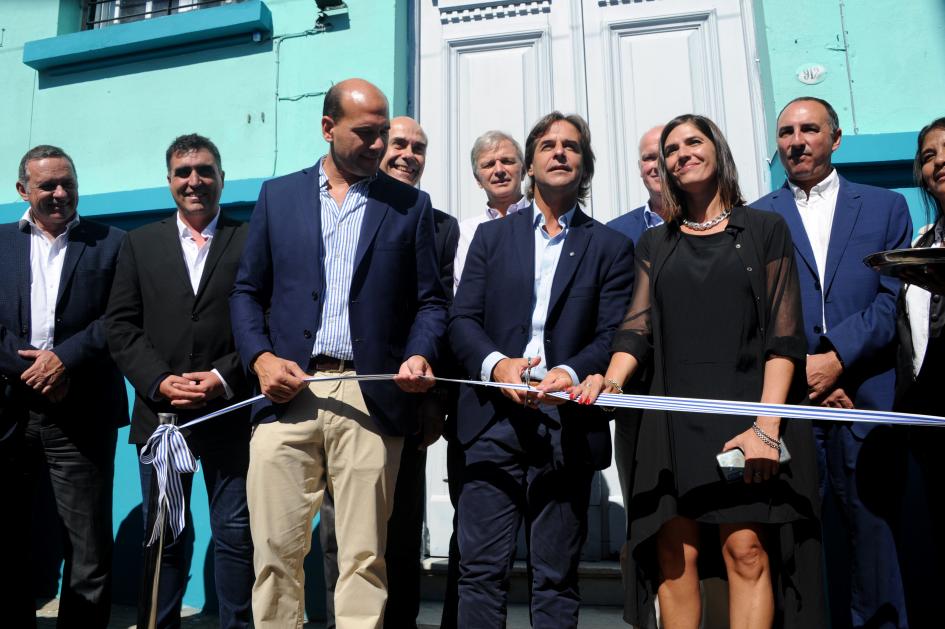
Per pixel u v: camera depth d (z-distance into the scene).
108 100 4.11
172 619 2.49
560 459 2.04
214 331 2.56
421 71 3.95
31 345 2.79
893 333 2.29
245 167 3.82
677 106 3.66
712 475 1.87
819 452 2.45
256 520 2.04
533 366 2.00
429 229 2.33
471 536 2.06
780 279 1.94
